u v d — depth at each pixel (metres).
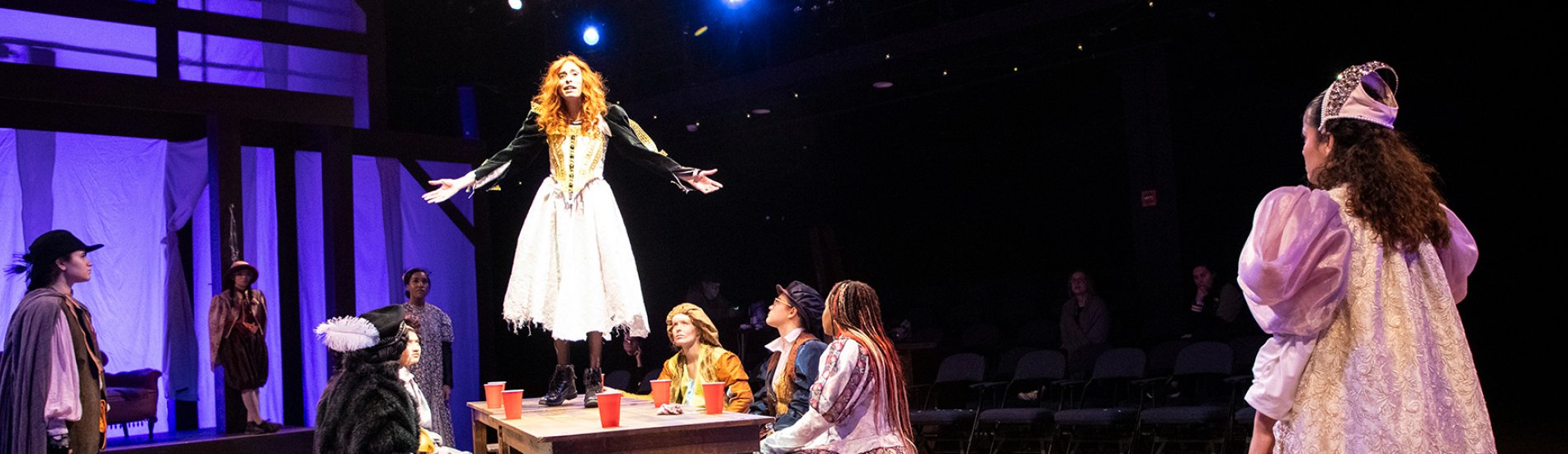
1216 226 9.96
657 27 10.66
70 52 7.11
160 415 7.46
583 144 3.13
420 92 10.88
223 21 7.45
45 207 7.13
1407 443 1.67
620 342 10.56
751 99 10.71
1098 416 6.53
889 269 12.98
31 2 6.89
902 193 12.92
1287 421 1.80
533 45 10.64
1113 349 7.33
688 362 4.80
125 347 7.33
